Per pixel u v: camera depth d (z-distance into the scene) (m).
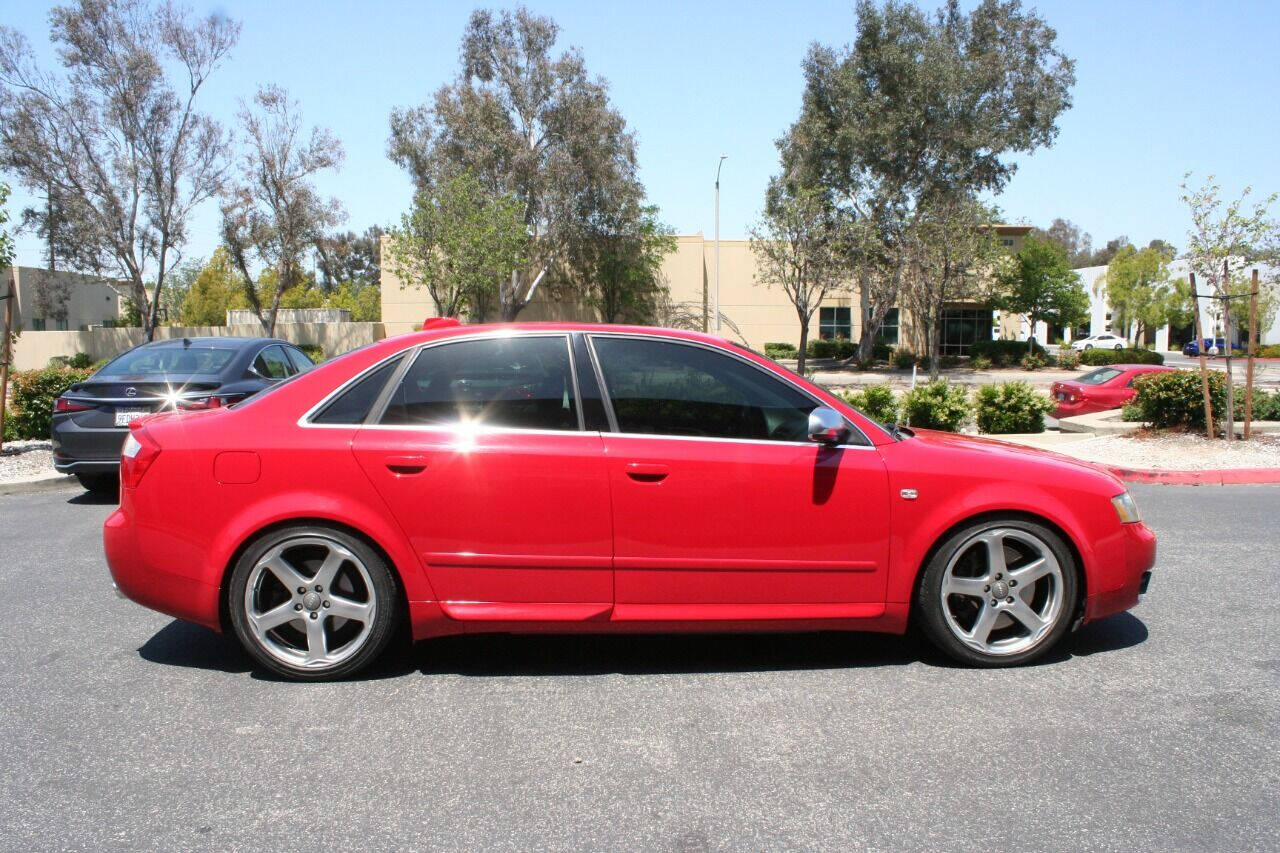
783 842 2.88
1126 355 42.81
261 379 9.38
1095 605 4.37
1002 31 42.38
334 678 4.24
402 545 4.11
